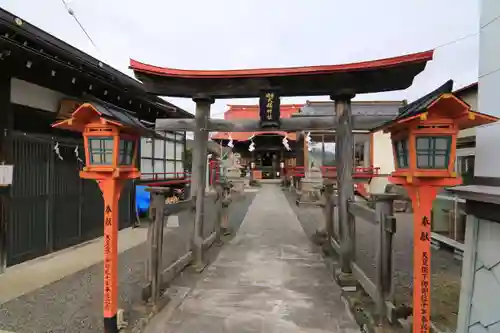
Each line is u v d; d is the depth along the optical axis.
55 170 7.44
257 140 27.70
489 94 3.16
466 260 3.35
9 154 6.17
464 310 3.32
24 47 5.62
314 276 6.01
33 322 4.09
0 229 5.95
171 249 7.83
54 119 7.50
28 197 6.69
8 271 6.02
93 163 3.64
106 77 8.00
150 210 4.51
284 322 4.22
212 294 5.14
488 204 3.01
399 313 3.81
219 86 6.52
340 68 5.85
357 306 4.51
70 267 6.29
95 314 4.31
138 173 3.98
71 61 6.86
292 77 6.15
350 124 6.16
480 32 3.30
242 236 9.58
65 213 7.72
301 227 10.98
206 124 6.71
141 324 4.01
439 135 2.92
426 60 5.52
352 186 5.95
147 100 10.16
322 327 4.10
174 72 6.30
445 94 2.69
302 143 24.70
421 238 3.07
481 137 3.21
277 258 7.24
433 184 2.99
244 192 22.86
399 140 3.29
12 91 6.45
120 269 6.21
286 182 26.58
